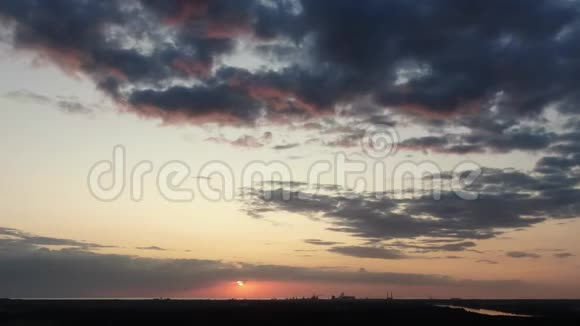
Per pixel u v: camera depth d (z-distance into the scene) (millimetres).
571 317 114438
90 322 82500
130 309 126938
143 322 82812
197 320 87062
